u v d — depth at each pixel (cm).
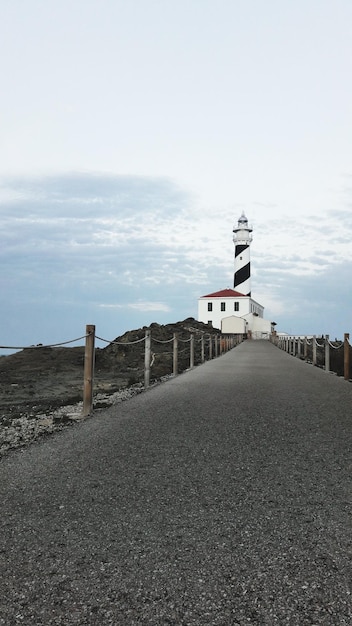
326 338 1780
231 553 289
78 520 343
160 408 853
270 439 600
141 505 372
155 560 281
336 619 224
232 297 7775
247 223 8119
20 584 256
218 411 809
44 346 751
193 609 233
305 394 1033
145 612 230
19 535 318
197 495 394
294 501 380
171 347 3416
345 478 441
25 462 506
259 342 5775
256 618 226
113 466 485
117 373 2150
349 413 793
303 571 267
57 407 1073
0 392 1486
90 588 251
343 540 307
